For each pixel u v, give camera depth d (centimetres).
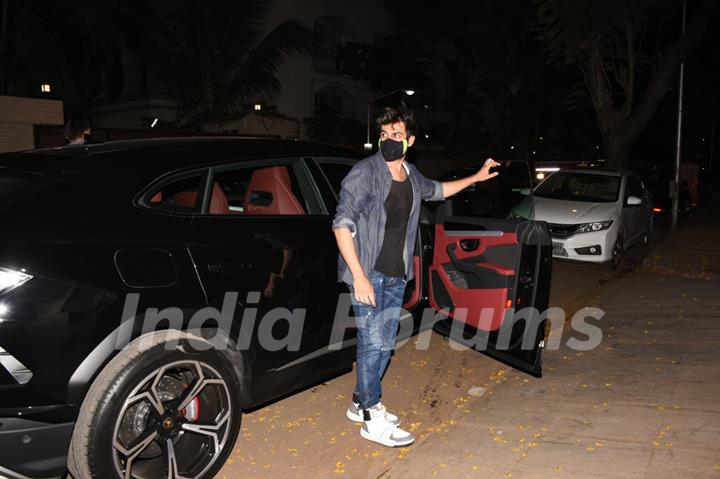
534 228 425
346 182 331
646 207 1075
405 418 421
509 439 377
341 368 404
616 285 809
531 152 2931
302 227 374
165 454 304
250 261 338
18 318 256
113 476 281
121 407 280
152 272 295
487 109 3316
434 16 2783
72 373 268
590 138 3425
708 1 1459
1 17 1789
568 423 394
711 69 2706
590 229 883
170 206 324
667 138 3666
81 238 278
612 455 349
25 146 1036
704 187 3164
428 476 341
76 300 269
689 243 1185
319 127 2369
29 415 261
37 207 277
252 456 372
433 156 2703
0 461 261
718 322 599
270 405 446
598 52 1555
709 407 404
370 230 339
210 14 1667
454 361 536
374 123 337
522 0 2645
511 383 468
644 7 1512
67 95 2122
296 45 1783
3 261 257
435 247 489
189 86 1722
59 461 271
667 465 334
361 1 2798
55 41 1947
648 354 517
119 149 332
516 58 2770
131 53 2366
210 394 324
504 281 441
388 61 2678
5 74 1861
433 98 3172
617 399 426
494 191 1141
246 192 431
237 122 1791
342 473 350
